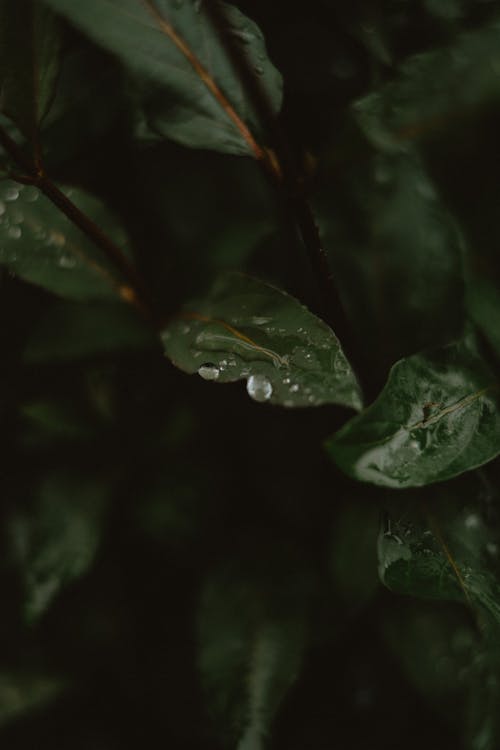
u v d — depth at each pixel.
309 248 0.31
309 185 0.31
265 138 0.31
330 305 0.30
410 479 0.27
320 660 0.38
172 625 0.39
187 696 0.39
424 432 0.27
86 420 0.38
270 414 0.37
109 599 0.39
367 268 0.34
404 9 0.33
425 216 0.34
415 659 0.35
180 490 0.38
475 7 0.33
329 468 0.37
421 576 0.29
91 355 0.37
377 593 0.36
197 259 0.36
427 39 0.33
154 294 0.35
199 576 0.38
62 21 0.30
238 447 0.38
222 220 0.36
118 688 0.40
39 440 0.38
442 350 0.28
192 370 0.29
